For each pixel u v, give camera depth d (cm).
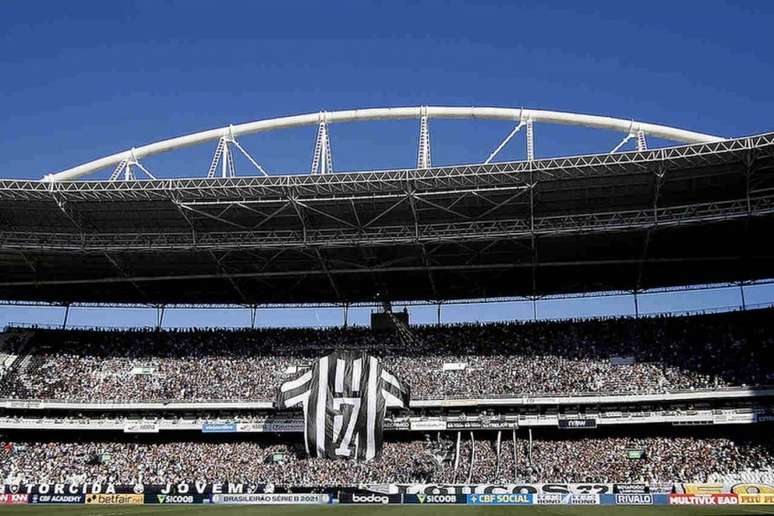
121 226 7100
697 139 7231
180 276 7556
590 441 6988
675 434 6944
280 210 6638
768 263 7294
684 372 7094
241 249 7019
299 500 6369
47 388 7762
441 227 6962
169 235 7194
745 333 7400
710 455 6469
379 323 8581
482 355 7881
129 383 7844
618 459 6606
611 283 7956
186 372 8006
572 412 7044
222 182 6384
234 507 5638
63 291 8438
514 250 7156
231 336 8662
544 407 7100
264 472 6881
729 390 6619
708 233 6662
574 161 5981
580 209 6619
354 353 6488
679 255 7156
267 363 8088
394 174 6216
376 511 5031
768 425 6850
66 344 8500
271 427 7231
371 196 6381
